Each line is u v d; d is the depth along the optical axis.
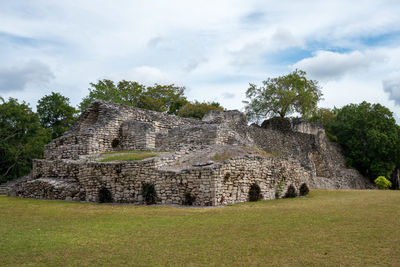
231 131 22.69
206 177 14.41
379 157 38.69
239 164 15.87
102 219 11.33
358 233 8.39
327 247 7.36
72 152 23.39
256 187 16.72
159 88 58.47
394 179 40.81
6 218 11.77
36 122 33.22
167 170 15.59
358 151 40.09
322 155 35.94
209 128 21.75
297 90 40.72
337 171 37.19
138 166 16.36
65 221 11.05
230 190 15.21
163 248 7.62
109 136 24.42
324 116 53.16
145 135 23.61
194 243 7.97
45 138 33.78
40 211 13.55
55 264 6.69
